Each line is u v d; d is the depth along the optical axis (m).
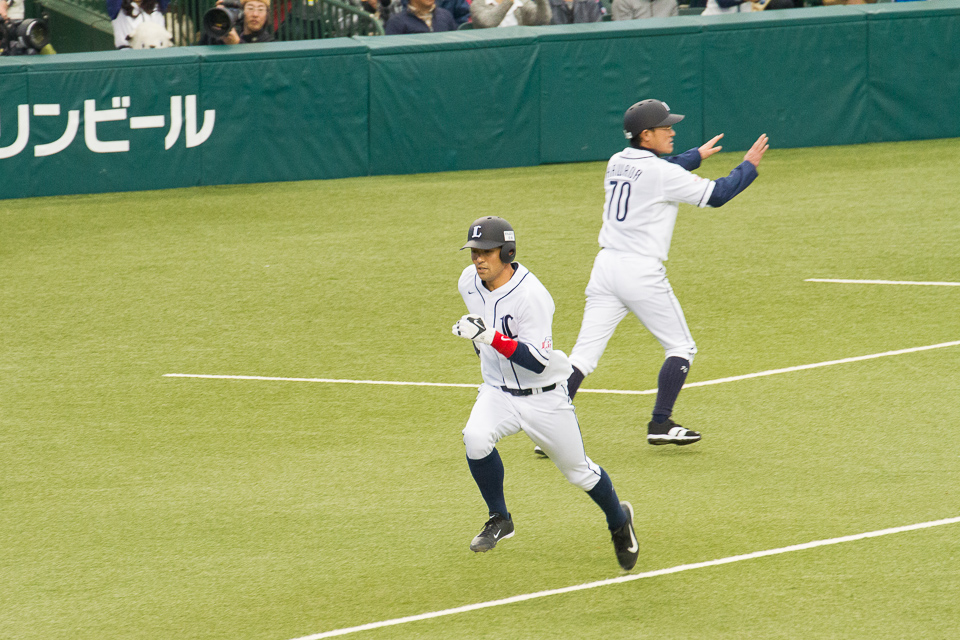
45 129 56.69
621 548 20.77
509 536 21.98
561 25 64.31
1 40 58.50
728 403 30.03
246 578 21.41
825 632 18.73
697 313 38.06
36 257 47.59
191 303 40.94
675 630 19.02
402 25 63.69
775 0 67.00
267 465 26.89
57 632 19.55
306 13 65.31
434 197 57.19
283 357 34.91
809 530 22.59
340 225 52.09
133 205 56.12
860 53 65.56
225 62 58.59
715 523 23.11
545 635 19.02
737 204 54.31
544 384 20.45
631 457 26.92
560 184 59.47
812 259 44.34
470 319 19.44
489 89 62.62
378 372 33.34
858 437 27.41
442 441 28.14
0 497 25.34
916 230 48.06
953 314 36.81
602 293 27.70
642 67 63.78
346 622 19.67
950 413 28.69
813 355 33.47
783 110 65.69
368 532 23.28
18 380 33.31
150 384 32.75
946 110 67.00
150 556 22.41
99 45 66.94
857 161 62.47
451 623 19.53
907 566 20.89
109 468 26.89
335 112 60.78
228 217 53.81
